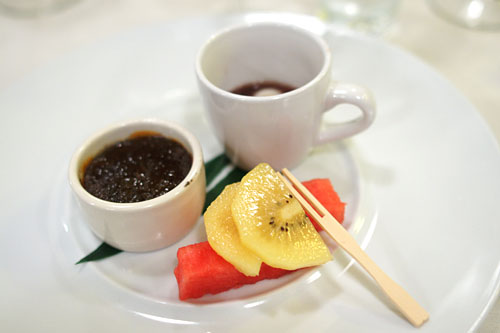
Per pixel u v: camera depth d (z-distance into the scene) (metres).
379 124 0.26
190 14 0.36
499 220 0.21
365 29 0.34
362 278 0.20
